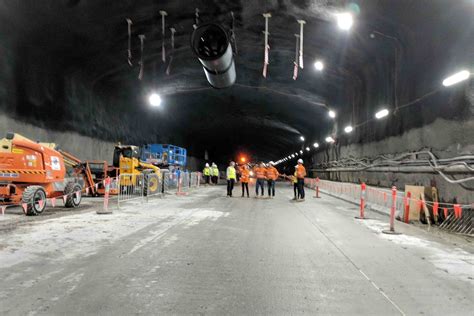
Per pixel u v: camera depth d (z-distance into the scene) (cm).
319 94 2581
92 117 2252
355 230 1008
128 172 2058
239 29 1559
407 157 1375
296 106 3161
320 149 3628
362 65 1741
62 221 1066
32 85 1606
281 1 1298
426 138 1233
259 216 1278
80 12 1306
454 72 1059
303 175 1952
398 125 1473
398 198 1270
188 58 1983
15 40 1367
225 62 1367
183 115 3853
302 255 716
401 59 1412
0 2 1155
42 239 808
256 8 1362
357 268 628
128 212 1305
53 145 1441
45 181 1263
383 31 1316
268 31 1572
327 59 1844
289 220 1189
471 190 975
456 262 675
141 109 3072
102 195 1920
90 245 761
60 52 1614
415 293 506
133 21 1443
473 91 982
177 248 752
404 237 912
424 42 1212
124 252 707
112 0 1269
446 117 1105
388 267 637
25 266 600
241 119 4284
